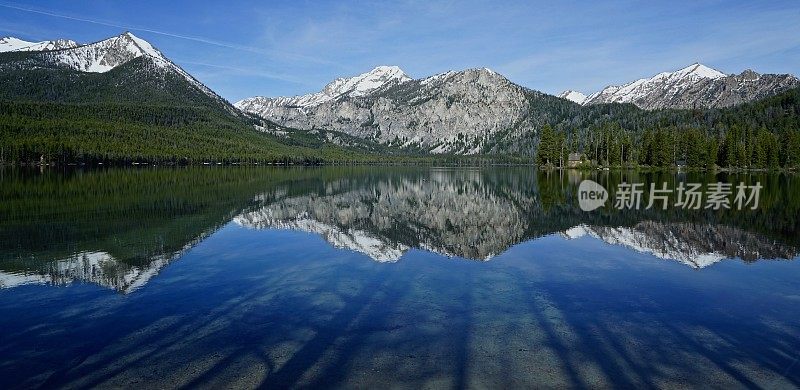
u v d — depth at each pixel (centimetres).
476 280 1484
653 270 1622
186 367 869
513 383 812
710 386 809
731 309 1201
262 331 1041
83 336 1011
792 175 8569
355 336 1015
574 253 1920
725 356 924
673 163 11831
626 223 2738
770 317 1142
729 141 10631
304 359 902
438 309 1196
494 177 9006
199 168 12381
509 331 1046
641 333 1039
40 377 833
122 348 951
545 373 850
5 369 861
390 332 1038
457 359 903
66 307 1196
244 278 1487
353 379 823
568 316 1147
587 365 883
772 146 10138
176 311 1171
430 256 1850
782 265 1688
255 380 820
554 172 11288
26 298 1266
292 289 1370
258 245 2039
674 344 980
